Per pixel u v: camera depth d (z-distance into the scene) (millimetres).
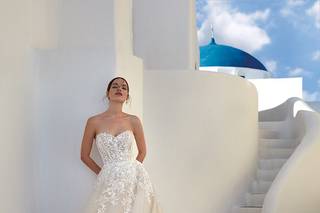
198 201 7102
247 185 7941
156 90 7059
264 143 9039
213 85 7297
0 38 4691
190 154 7074
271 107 11180
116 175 4789
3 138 4727
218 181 7336
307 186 6949
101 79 5398
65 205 5406
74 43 5645
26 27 5254
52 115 5434
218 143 7340
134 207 4699
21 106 5090
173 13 8570
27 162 5188
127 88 5156
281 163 8492
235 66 14859
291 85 11117
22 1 5176
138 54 8594
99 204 4730
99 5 5633
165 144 7012
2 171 4695
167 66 8547
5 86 4777
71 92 5422
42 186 5434
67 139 5422
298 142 8664
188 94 7102
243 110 7898
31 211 5254
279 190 6762
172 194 6988
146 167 6957
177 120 7047
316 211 7020
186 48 8539
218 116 7344
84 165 5410
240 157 7785
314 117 7922
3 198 4695
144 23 8602
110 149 4906
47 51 5449
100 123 5039
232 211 7527
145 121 7020
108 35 5613
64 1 5648
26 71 5230
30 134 5281
